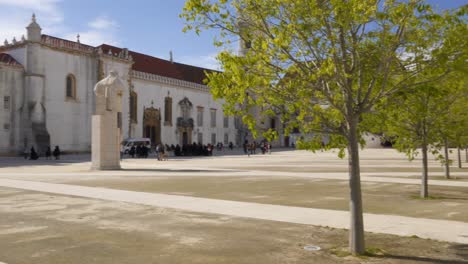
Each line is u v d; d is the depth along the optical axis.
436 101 15.09
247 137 102.19
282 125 8.48
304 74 8.14
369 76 8.62
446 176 23.38
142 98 76.12
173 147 78.06
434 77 8.65
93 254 8.09
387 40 8.20
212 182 21.55
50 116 60.31
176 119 83.75
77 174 26.41
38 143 57.25
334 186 19.69
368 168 31.81
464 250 8.33
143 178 23.73
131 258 7.83
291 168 32.09
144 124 76.12
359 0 7.42
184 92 85.94
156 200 15.19
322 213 12.52
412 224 10.87
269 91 8.16
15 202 14.76
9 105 57.22
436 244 8.82
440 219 11.57
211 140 93.12
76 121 63.94
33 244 8.86
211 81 8.04
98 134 30.42
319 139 8.62
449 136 16.66
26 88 58.44
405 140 16.36
